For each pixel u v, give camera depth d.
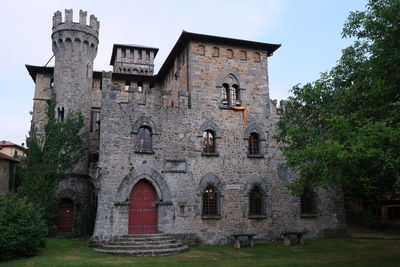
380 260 17.95
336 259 18.69
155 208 24.72
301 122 21.61
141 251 20.27
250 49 29.00
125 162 24.22
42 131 33.19
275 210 27.02
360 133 13.84
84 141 29.55
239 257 19.66
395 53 15.34
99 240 22.56
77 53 30.52
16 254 18.67
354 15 17.50
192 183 25.34
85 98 30.31
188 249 22.69
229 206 25.86
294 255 20.34
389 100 15.98
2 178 34.34
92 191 28.78
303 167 17.77
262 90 28.64
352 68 19.06
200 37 27.34
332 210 28.97
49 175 26.89
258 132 27.77
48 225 26.42
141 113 25.25
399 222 42.88
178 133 25.78
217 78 27.53
